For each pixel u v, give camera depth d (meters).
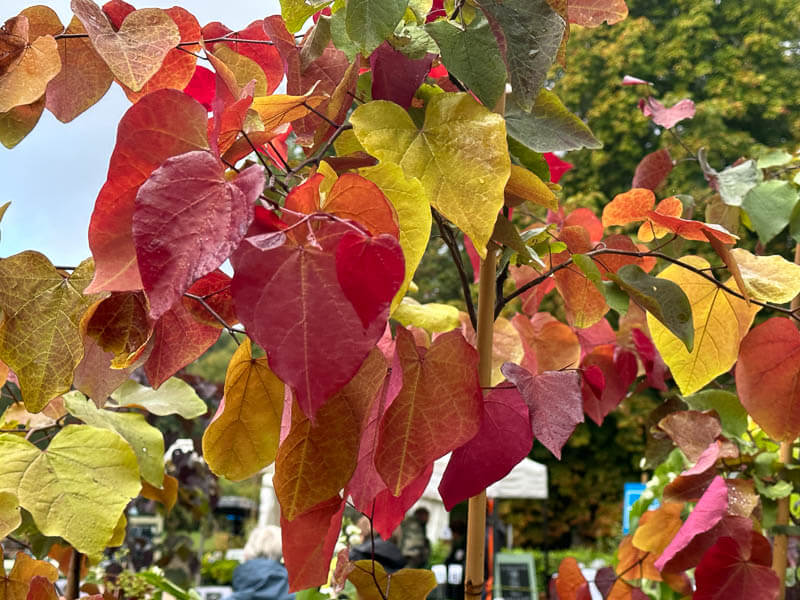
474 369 0.71
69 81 0.79
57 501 0.90
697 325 1.05
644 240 1.31
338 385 0.50
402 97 0.76
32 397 0.72
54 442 0.94
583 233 1.16
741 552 1.18
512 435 0.78
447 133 0.69
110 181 0.57
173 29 0.70
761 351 0.98
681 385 1.07
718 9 12.04
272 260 0.51
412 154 0.69
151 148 0.57
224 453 0.71
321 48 0.81
